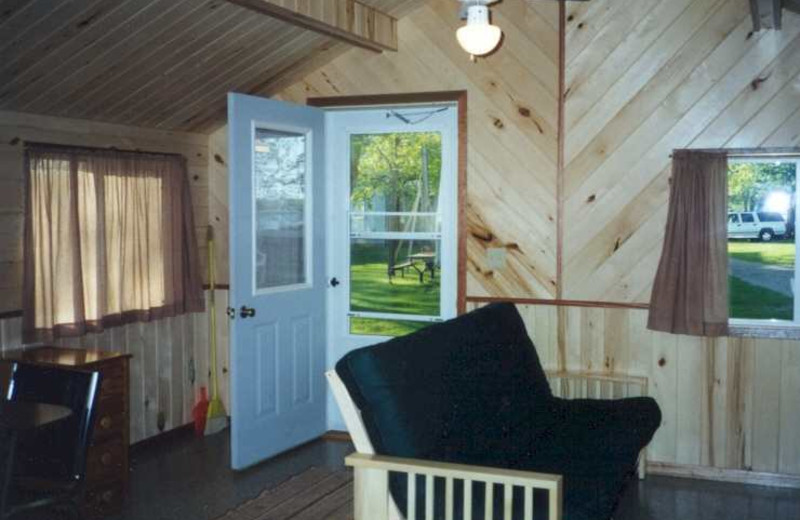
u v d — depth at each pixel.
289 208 4.67
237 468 4.27
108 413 3.81
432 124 4.75
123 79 4.00
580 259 4.45
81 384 2.84
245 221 4.25
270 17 3.95
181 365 4.94
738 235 4.27
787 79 4.06
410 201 4.83
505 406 3.43
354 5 4.26
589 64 4.36
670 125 4.25
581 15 4.36
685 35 4.21
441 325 3.38
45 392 2.91
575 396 4.42
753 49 4.11
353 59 4.76
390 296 4.91
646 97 4.28
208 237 5.07
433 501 2.69
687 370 4.29
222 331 5.15
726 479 4.25
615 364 4.41
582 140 4.40
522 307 4.56
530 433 3.47
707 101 4.18
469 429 3.11
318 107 4.84
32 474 2.85
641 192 4.32
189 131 4.94
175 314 4.75
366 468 2.74
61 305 4.03
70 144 4.14
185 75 4.23
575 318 4.48
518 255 4.55
